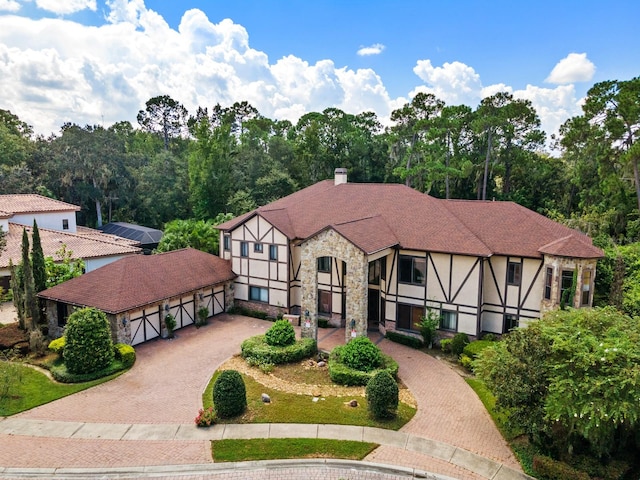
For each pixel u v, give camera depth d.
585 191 48.59
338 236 23.05
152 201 58.25
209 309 29.28
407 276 25.44
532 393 14.27
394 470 14.09
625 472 13.99
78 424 16.48
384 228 26.39
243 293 30.53
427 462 14.49
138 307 23.50
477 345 22.36
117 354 21.59
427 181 54.81
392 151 65.81
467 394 19.19
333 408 17.62
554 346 13.75
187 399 18.44
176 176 60.06
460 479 13.70
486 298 24.50
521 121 52.56
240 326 27.64
